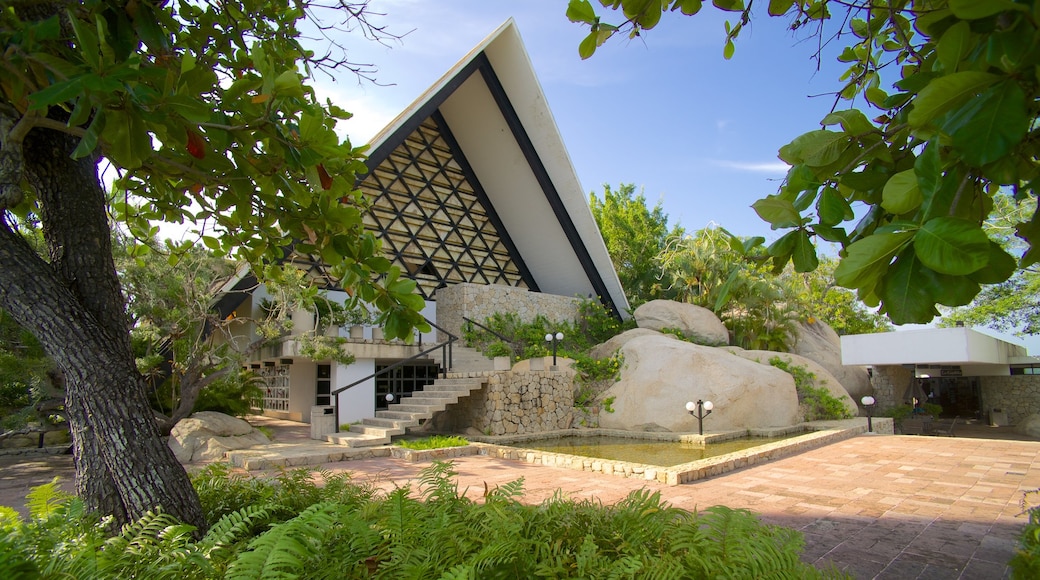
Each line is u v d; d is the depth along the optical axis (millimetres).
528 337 16516
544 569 2205
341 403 12305
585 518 2906
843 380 19391
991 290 19750
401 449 9266
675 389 12891
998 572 4145
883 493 6586
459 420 13422
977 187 1369
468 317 16438
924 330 13594
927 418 15969
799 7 2449
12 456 9992
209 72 2518
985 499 6281
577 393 14539
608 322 19203
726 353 14531
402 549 2354
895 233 1024
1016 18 983
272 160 3098
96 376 3004
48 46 2467
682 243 21531
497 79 17047
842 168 1440
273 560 1900
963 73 975
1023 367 19812
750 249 1585
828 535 4980
